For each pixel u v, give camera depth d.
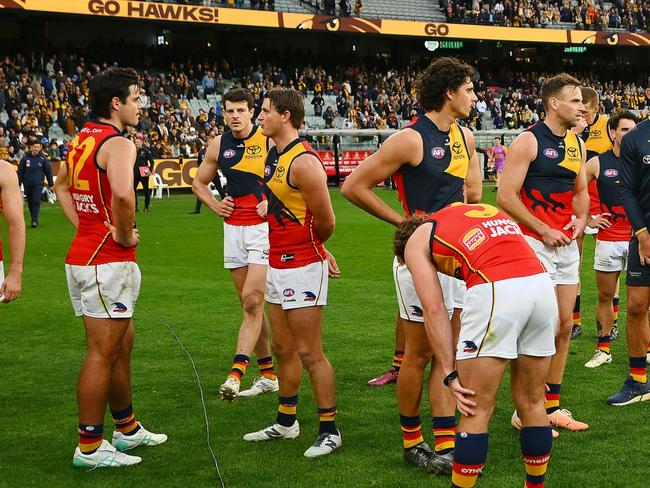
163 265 12.20
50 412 5.54
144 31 36.72
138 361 6.85
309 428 5.22
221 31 38.56
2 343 7.54
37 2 28.98
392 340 7.48
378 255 12.93
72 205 4.90
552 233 5.11
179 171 26.66
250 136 6.24
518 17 40.19
